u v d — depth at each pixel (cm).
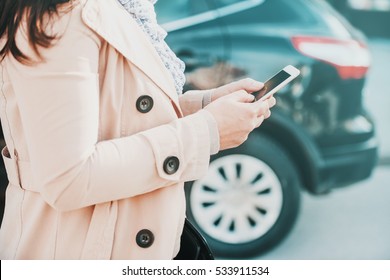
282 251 559
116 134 179
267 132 535
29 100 166
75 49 167
